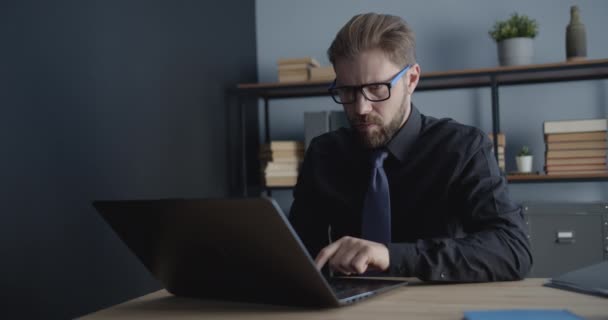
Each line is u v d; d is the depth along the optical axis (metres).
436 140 1.71
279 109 3.83
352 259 1.11
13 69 1.63
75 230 1.88
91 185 1.98
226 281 1.03
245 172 3.40
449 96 3.59
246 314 0.95
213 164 3.08
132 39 2.28
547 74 3.17
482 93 3.54
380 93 1.49
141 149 2.32
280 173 3.26
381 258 1.14
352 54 1.48
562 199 3.42
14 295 1.61
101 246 2.02
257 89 3.28
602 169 2.91
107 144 2.08
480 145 1.67
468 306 0.93
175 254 1.04
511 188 3.50
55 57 1.81
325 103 3.78
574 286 1.06
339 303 0.93
